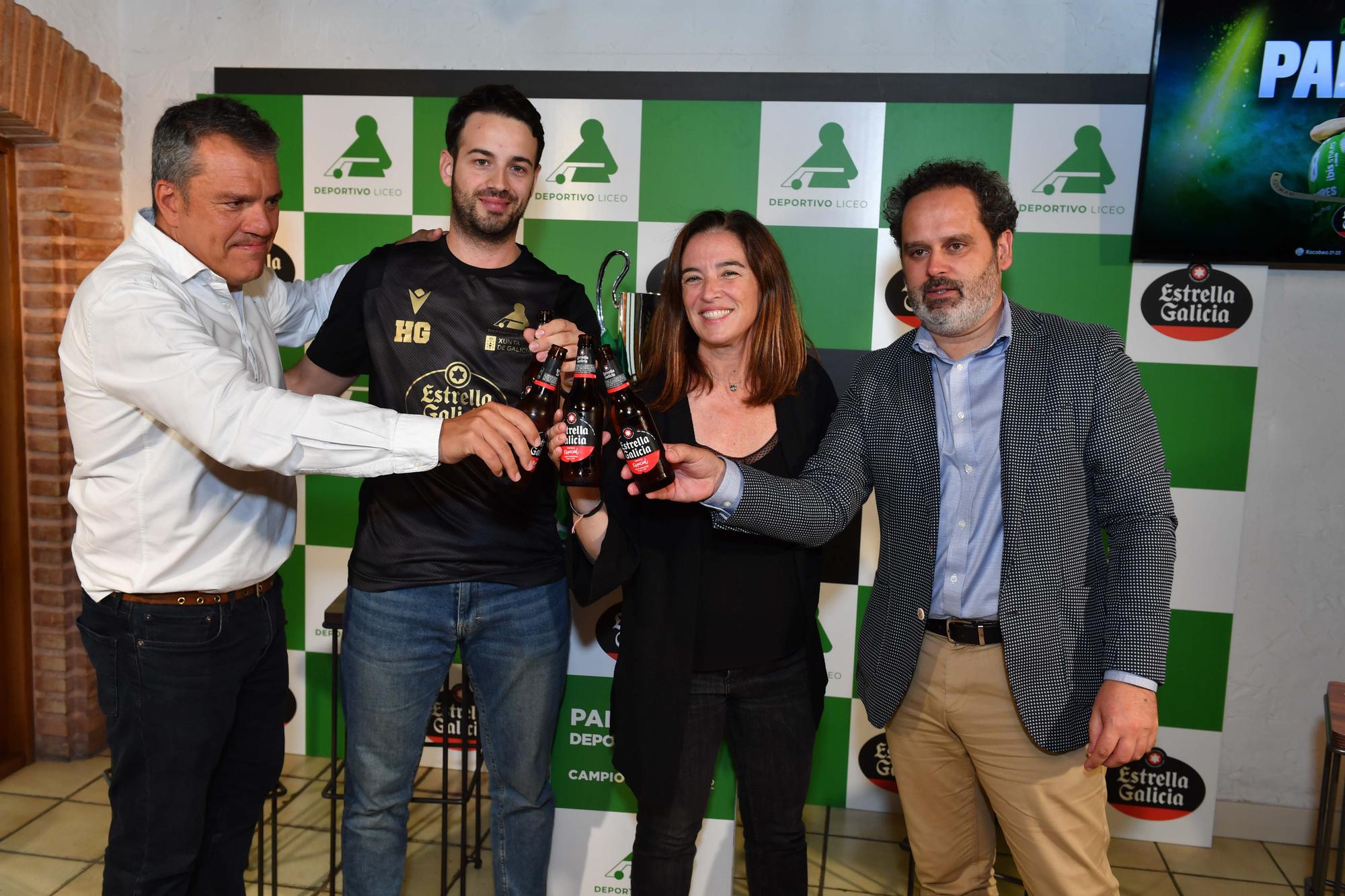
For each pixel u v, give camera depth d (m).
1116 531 1.71
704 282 1.83
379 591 1.96
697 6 2.88
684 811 1.88
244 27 3.03
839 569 2.92
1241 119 2.57
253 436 1.55
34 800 2.89
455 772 3.14
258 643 1.92
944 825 1.93
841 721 2.98
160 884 1.83
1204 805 2.84
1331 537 2.79
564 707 2.33
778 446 1.91
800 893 1.95
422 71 2.95
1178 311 2.76
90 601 1.83
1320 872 2.05
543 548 2.02
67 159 2.93
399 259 2.01
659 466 1.65
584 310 2.08
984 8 2.79
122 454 1.74
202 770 1.84
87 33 2.97
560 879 2.36
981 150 2.80
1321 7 2.48
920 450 1.79
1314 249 2.61
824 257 2.89
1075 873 1.77
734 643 1.83
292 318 2.25
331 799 2.38
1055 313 2.82
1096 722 1.64
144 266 1.71
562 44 2.94
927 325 1.74
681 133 2.89
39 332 2.98
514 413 1.55
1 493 3.01
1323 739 2.84
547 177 2.94
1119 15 2.74
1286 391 2.77
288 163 3.02
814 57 2.86
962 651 1.79
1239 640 2.87
